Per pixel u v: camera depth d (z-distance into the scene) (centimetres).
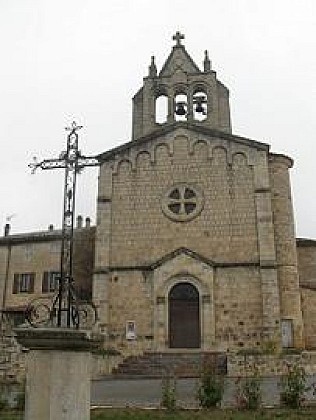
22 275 3866
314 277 3434
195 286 3114
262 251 3080
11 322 2627
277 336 2900
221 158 3347
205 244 3203
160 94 3800
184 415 1318
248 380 1725
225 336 2994
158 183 3388
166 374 2619
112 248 3303
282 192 3272
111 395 1872
